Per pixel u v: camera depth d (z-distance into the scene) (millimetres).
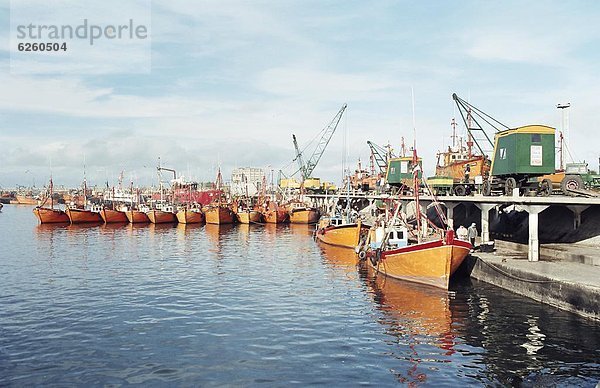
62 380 18641
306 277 39312
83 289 34406
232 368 19797
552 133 39562
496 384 18219
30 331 24484
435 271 33406
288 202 125062
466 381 18516
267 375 19109
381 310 28359
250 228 94125
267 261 48594
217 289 34469
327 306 29422
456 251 32812
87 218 104688
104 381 18562
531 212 33406
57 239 70625
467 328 24594
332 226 61031
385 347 22172
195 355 21203
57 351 21656
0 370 19516
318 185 136625
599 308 23719
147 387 18062
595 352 20922
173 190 144375
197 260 49344
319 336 23750
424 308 28562
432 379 18719
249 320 26469
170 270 42875
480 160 62875
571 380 18359
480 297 30656
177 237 74688
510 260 34062
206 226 98938
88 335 23891
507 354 21031
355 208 104812
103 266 45156
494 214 56000
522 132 39562
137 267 44562
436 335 23688
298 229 91750
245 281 37562
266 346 22344
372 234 46156
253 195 166875
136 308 29016
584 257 32062
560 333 23172
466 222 61062
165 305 29766
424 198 52656
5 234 78562
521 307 27672
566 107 65938
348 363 20328
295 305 29703
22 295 32438
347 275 40219
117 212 105688
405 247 35375
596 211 37469
